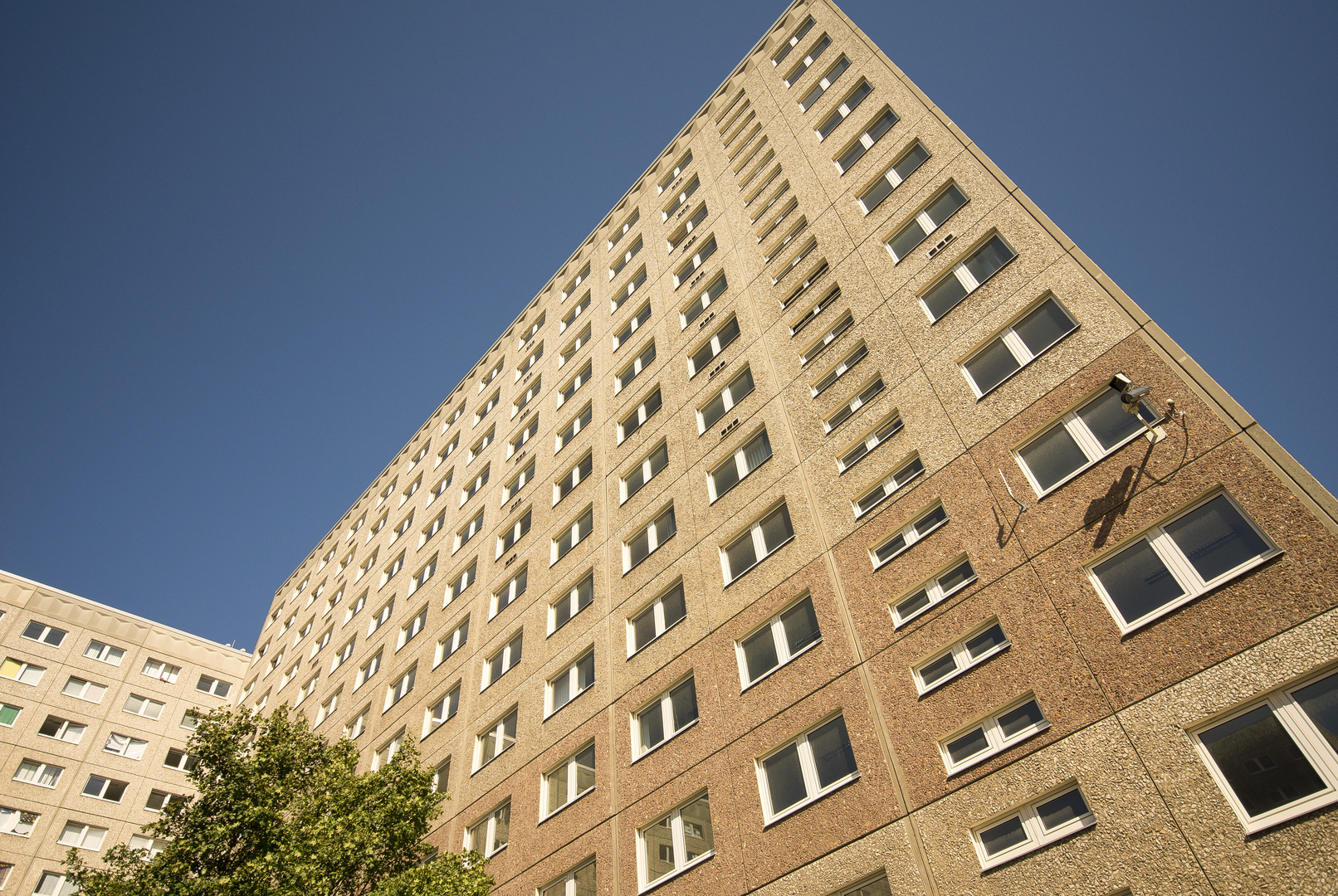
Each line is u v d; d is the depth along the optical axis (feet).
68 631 165.27
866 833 53.57
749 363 92.48
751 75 134.82
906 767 54.08
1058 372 61.77
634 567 88.63
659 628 80.59
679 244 123.03
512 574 108.99
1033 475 59.16
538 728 87.15
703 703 70.59
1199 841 40.88
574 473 110.01
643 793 70.28
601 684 82.53
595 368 121.70
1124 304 61.11
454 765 96.22
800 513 73.97
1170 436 53.26
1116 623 49.55
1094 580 51.98
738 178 119.65
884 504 67.41
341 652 144.97
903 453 68.59
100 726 157.17
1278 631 43.60
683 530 85.15
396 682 120.78
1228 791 41.42
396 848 69.31
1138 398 52.75
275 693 160.97
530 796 82.12
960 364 69.46
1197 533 49.19
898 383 73.10
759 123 123.75
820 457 76.02
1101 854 43.42
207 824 64.75
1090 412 58.34
